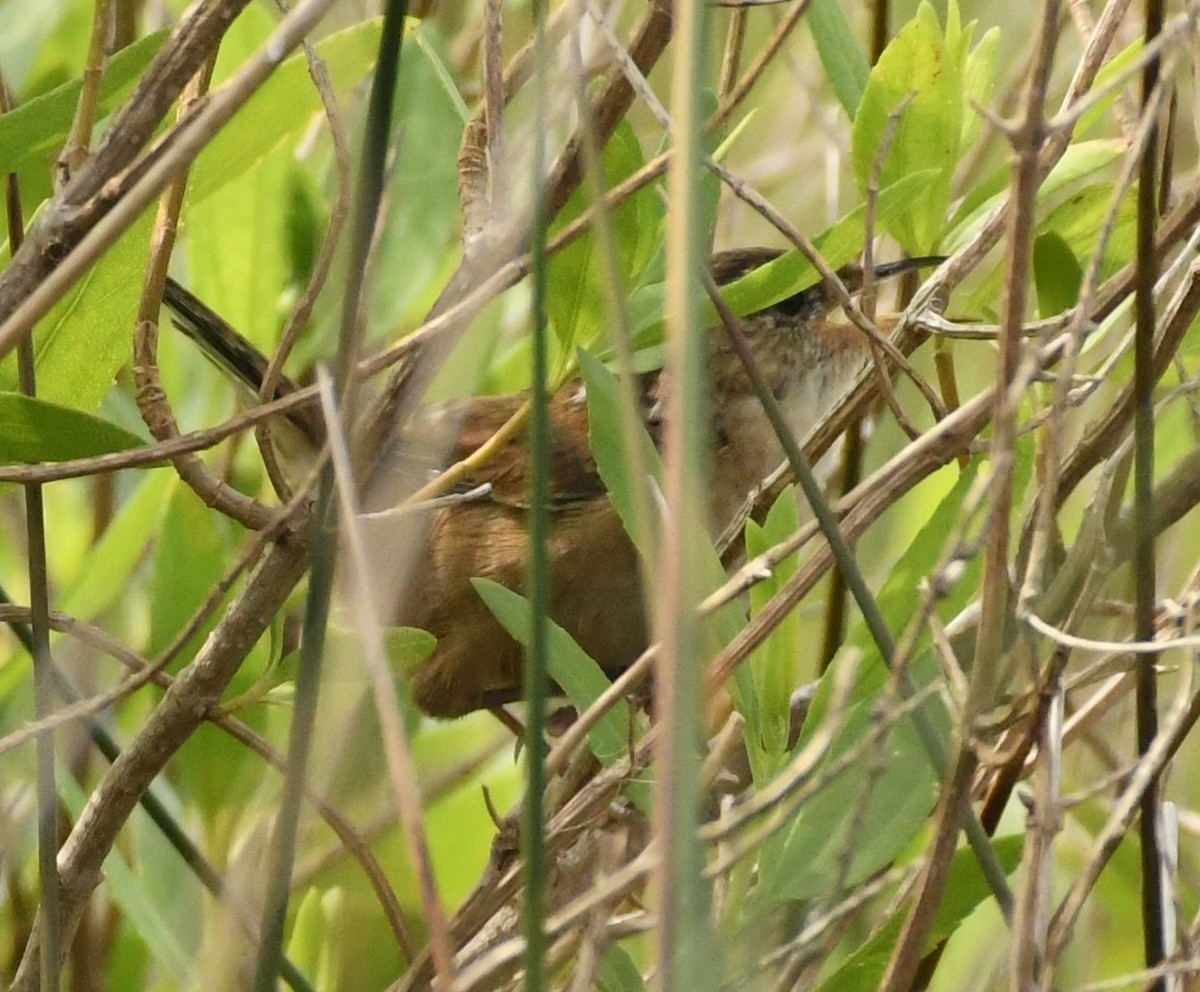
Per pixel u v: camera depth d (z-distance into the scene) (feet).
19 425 10.85
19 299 10.01
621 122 12.25
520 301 18.34
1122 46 17.10
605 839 13.46
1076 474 11.38
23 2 17.93
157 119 10.16
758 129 21.30
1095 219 14.08
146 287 11.07
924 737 9.57
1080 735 13.10
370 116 8.84
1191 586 11.52
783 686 11.44
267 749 11.69
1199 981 10.71
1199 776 16.42
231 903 12.20
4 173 11.54
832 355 18.44
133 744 11.59
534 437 7.50
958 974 15.56
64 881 11.68
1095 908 16.55
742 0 11.34
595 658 18.02
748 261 17.84
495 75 11.26
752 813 8.76
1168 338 10.90
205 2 10.08
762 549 12.11
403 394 11.25
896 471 10.44
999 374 8.77
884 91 13.66
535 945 7.12
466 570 16.79
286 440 16.03
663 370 15.29
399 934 12.10
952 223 14.98
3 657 18.17
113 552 16.21
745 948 10.19
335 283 15.93
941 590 8.91
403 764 7.60
